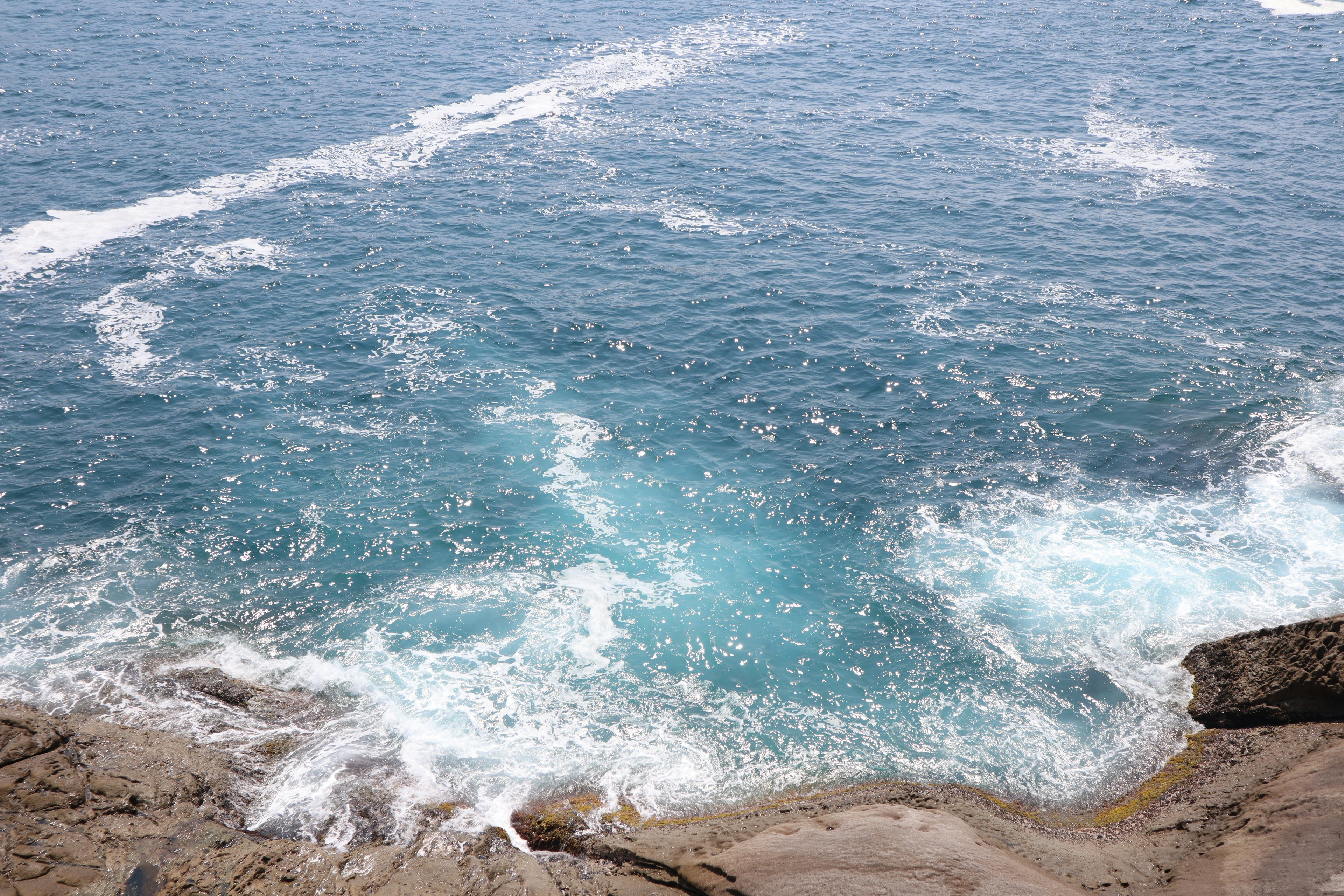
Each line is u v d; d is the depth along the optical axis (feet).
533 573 102.63
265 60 273.95
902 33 303.07
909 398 129.70
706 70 270.26
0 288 154.61
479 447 121.70
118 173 198.59
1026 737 83.82
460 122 232.32
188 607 97.35
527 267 165.17
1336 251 164.35
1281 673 81.97
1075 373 133.80
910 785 79.51
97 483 113.60
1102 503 110.42
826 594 99.86
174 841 70.64
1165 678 88.74
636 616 97.40
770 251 169.68
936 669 90.84
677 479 116.06
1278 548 102.53
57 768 76.07
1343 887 57.16
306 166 205.26
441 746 83.20
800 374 135.23
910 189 193.26
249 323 147.54
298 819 75.05
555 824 75.25
